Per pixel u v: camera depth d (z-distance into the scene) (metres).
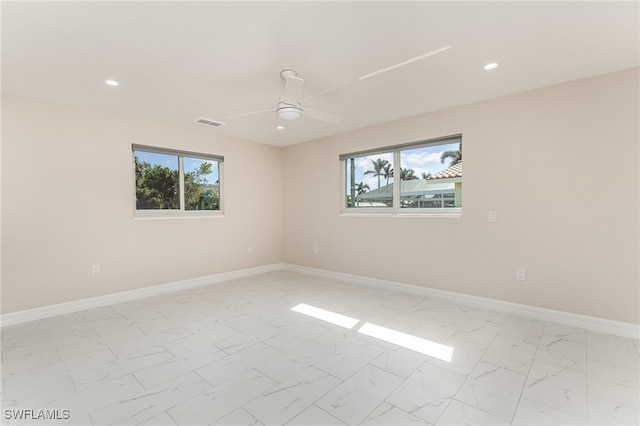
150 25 1.88
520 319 2.99
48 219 3.16
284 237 5.58
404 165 4.06
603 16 1.82
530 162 3.00
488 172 3.25
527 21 1.87
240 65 2.42
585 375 1.99
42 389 1.87
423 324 2.88
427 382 1.93
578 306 2.78
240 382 1.94
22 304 3.01
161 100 3.17
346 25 1.90
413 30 1.97
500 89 2.96
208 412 1.66
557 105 2.85
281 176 5.59
